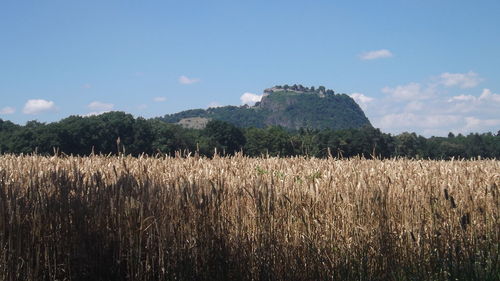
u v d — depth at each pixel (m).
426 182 9.09
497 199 8.44
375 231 7.98
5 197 6.79
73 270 7.16
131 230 7.16
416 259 7.94
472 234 8.22
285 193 8.09
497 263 7.82
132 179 7.50
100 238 7.25
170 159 12.30
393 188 8.59
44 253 7.05
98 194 7.30
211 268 7.47
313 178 8.80
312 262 7.77
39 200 6.93
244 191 7.96
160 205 7.33
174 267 7.26
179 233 7.37
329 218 8.09
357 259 7.82
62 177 7.27
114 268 7.28
